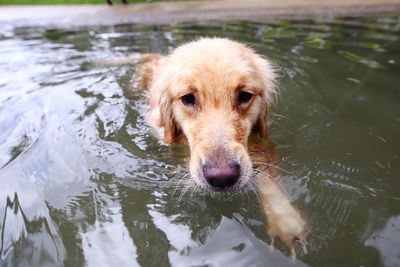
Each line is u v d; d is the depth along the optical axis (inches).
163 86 16.6
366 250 10.9
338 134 17.0
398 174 14.1
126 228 12.1
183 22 41.1
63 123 18.5
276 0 52.7
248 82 15.0
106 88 23.0
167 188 14.2
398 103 19.3
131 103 21.3
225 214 12.8
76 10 54.4
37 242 11.5
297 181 14.0
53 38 35.9
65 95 21.8
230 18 41.9
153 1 59.2
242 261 10.8
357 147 16.0
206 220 12.5
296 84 22.4
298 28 35.0
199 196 13.7
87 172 15.0
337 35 31.9
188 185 14.1
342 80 22.5
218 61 14.8
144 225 12.3
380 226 11.7
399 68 23.8
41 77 24.6
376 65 24.5
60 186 14.1
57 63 27.5
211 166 12.7
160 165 15.7
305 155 15.7
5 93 21.9
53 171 15.0
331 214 12.4
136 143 17.3
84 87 23.0
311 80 22.7
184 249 11.3
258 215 12.7
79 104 20.7
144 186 14.3
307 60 26.0
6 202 13.2
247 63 15.5
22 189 13.9
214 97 14.4
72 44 33.3
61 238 11.7
